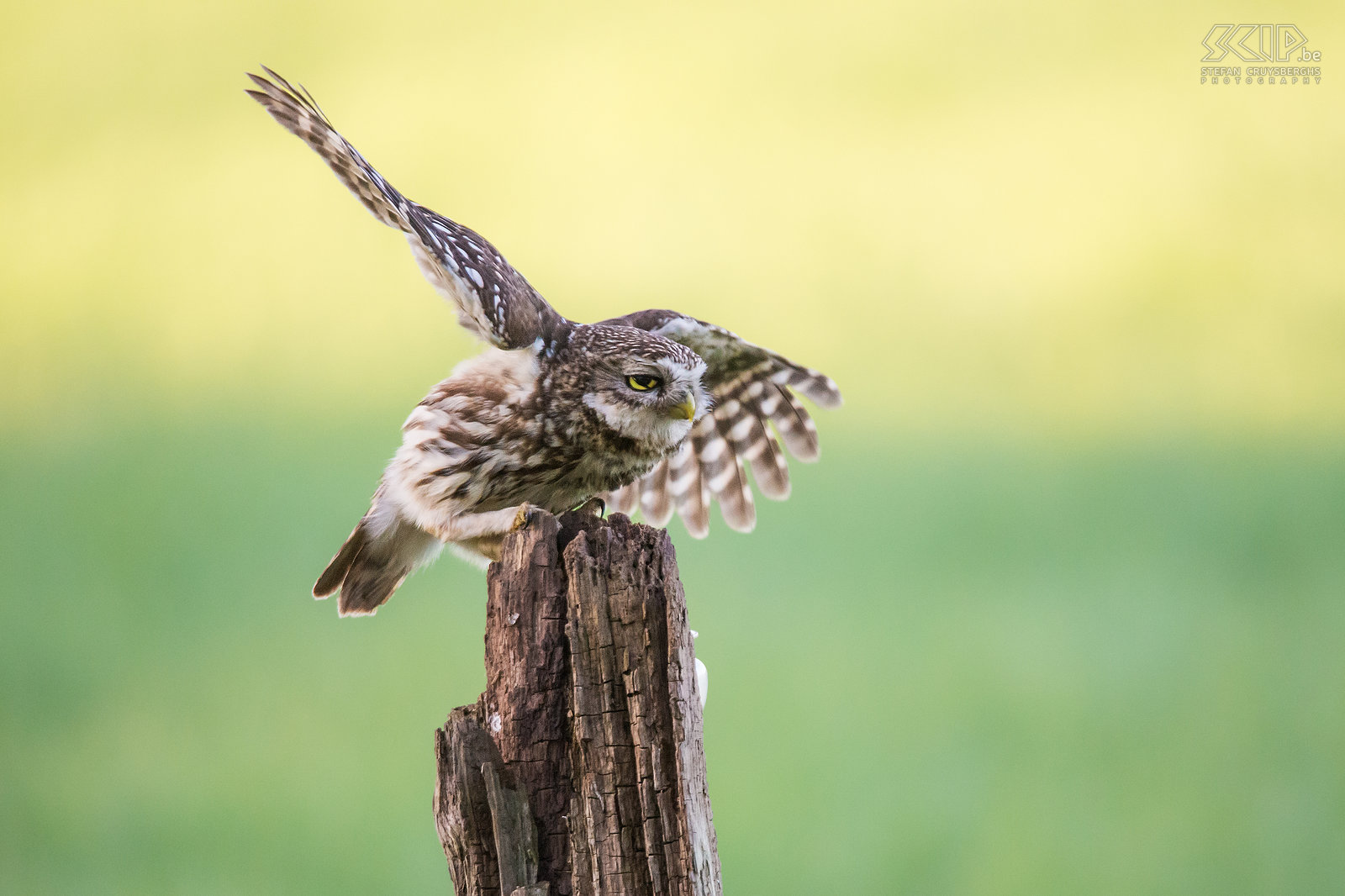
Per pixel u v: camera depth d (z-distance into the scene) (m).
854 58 31.39
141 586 14.32
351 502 16.14
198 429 18.88
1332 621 13.09
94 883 9.55
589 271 23.20
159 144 29.17
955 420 18.72
